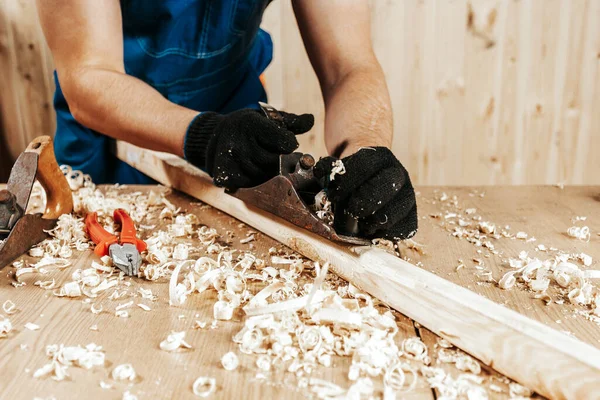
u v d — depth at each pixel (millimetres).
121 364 665
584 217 1241
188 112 1151
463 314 698
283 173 994
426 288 749
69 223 1089
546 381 619
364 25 1433
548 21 2514
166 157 1481
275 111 1062
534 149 2688
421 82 2621
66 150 1695
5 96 2562
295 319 762
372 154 843
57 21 1216
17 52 2510
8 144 2633
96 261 962
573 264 958
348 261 875
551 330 645
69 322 761
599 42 2525
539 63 2570
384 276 810
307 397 617
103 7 1247
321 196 936
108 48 1253
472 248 1058
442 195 1418
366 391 630
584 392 593
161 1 1462
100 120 1229
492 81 2607
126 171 1755
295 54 2607
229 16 1546
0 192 979
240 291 856
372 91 1283
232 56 1653
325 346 707
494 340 664
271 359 685
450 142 2695
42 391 617
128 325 756
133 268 899
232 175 1028
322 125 2703
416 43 2570
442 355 702
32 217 1010
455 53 2578
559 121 2643
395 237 858
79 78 1211
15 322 757
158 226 1155
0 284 873
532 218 1239
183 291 832
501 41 2553
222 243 1064
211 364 672
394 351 694
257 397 615
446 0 2514
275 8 2545
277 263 968
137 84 1219
